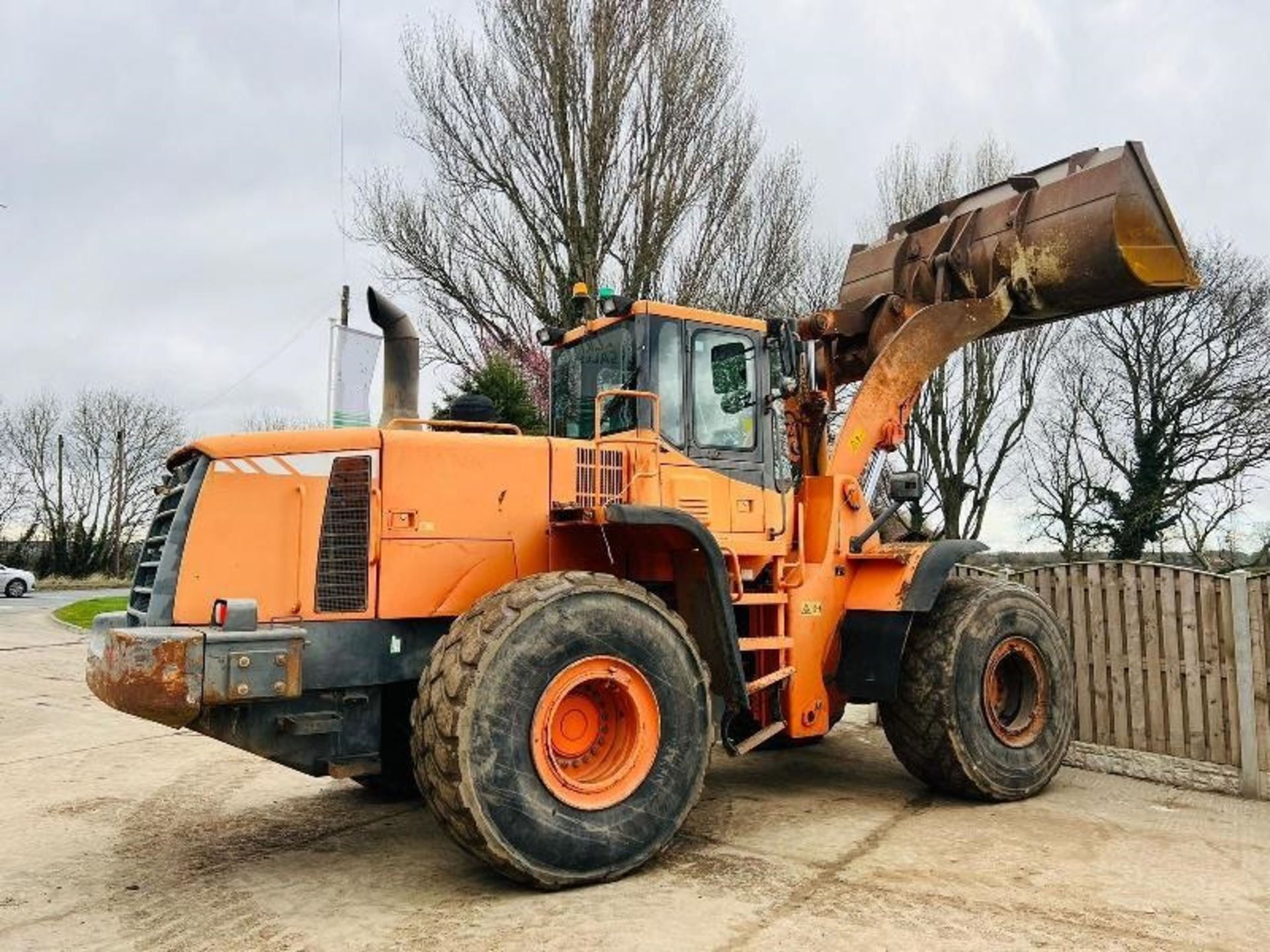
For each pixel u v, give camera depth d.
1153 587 6.28
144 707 3.81
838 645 5.80
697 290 15.90
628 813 4.22
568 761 4.32
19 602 29.23
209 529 4.29
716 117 15.92
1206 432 25.47
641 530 4.81
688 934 3.56
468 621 4.16
